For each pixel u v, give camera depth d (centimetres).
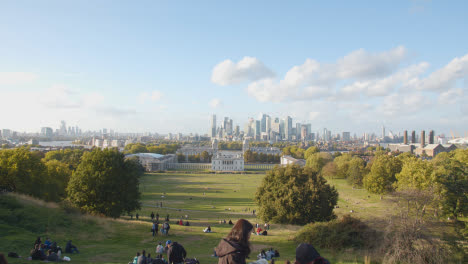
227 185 17375
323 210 6706
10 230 3775
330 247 3819
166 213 9088
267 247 4100
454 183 5691
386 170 11531
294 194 6738
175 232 4959
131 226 5175
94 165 6606
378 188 11525
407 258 3225
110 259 3080
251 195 13700
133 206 6862
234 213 9506
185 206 10794
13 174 7025
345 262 3167
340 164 17725
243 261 794
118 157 6956
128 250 3622
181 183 18225
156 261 2262
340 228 3981
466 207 5281
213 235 4825
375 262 3266
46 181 8131
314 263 776
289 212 6694
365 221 4019
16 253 2795
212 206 10831
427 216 3591
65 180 9488
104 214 6328
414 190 3759
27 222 4212
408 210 3609
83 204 6331
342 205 10456
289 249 4000
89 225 4788
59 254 2866
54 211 4956
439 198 3838
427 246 3297
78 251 3388
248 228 835
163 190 15188
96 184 6344
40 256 2727
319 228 4225
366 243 3644
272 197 7100
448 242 3394
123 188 6731
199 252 3641
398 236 3328
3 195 4972
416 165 8644
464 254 3309
